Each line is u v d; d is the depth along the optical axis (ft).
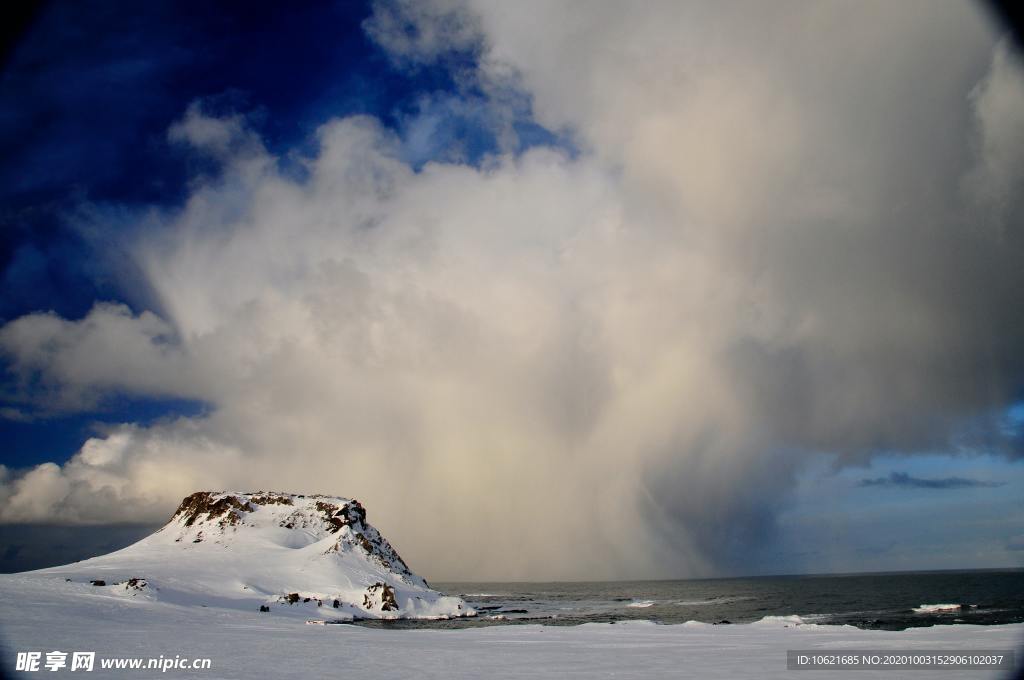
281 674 127.65
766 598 643.45
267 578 505.66
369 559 597.11
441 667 140.67
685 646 186.39
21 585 322.96
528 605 595.47
